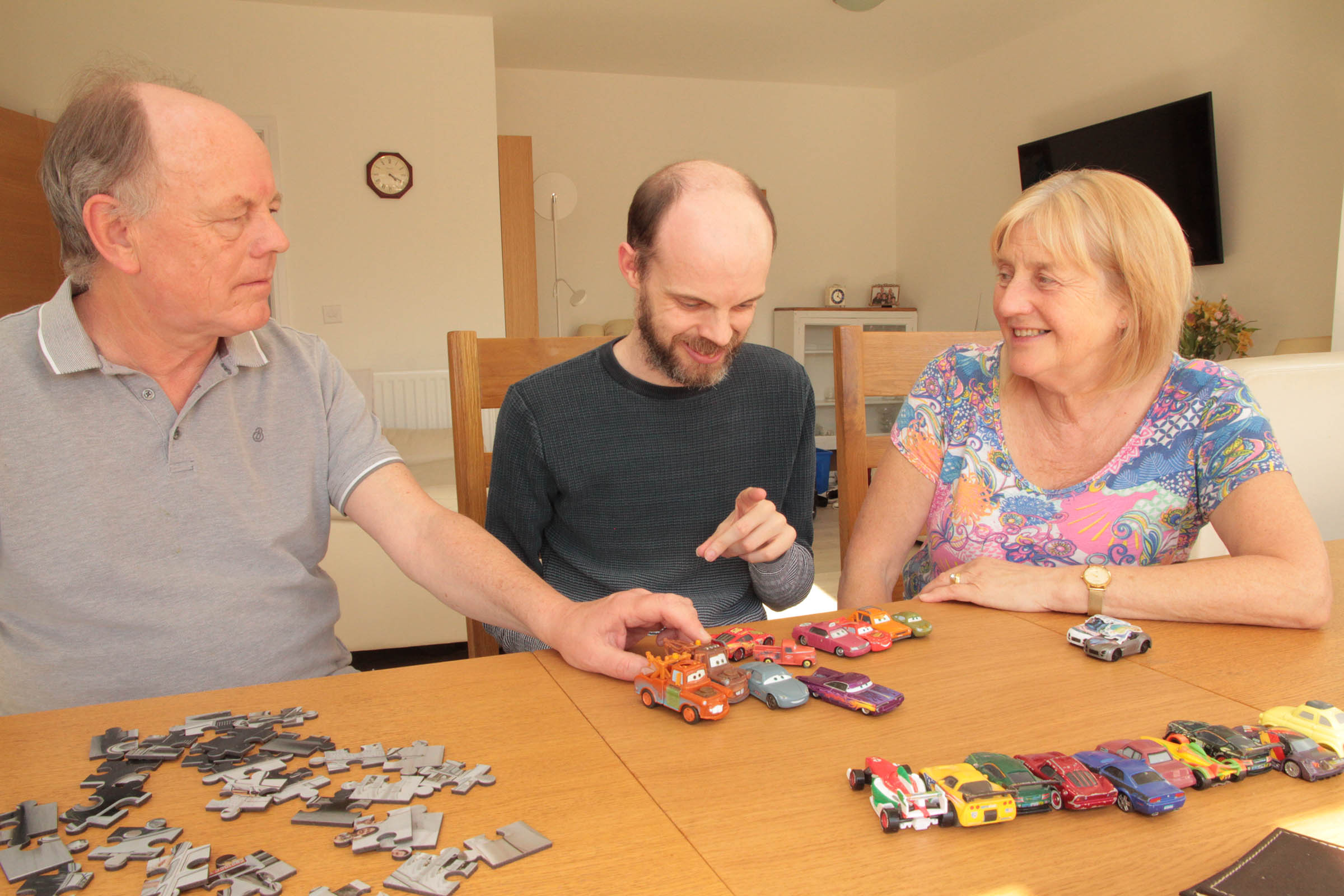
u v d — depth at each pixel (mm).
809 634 904
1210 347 4309
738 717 734
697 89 6609
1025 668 839
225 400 1106
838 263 7145
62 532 1013
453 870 513
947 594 1062
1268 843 527
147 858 537
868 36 5730
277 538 1137
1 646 1027
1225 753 633
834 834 559
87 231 934
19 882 512
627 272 1109
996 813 564
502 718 737
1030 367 1142
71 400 1013
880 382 1630
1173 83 4848
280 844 555
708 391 1229
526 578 994
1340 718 662
